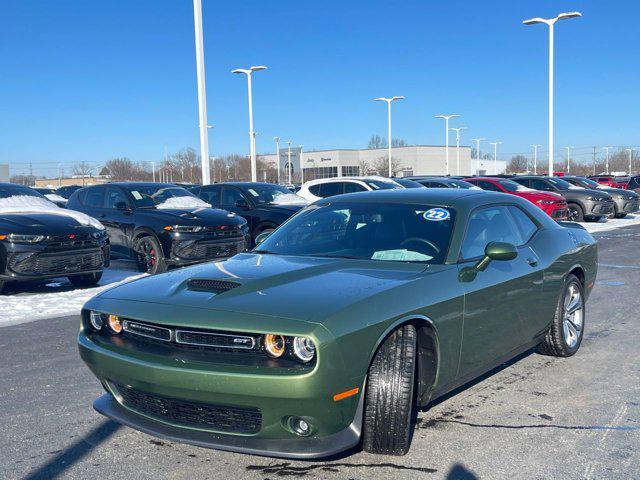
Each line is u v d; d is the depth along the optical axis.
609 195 21.98
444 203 4.62
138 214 10.95
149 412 3.52
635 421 4.11
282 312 3.19
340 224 4.68
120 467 3.49
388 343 3.42
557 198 18.80
